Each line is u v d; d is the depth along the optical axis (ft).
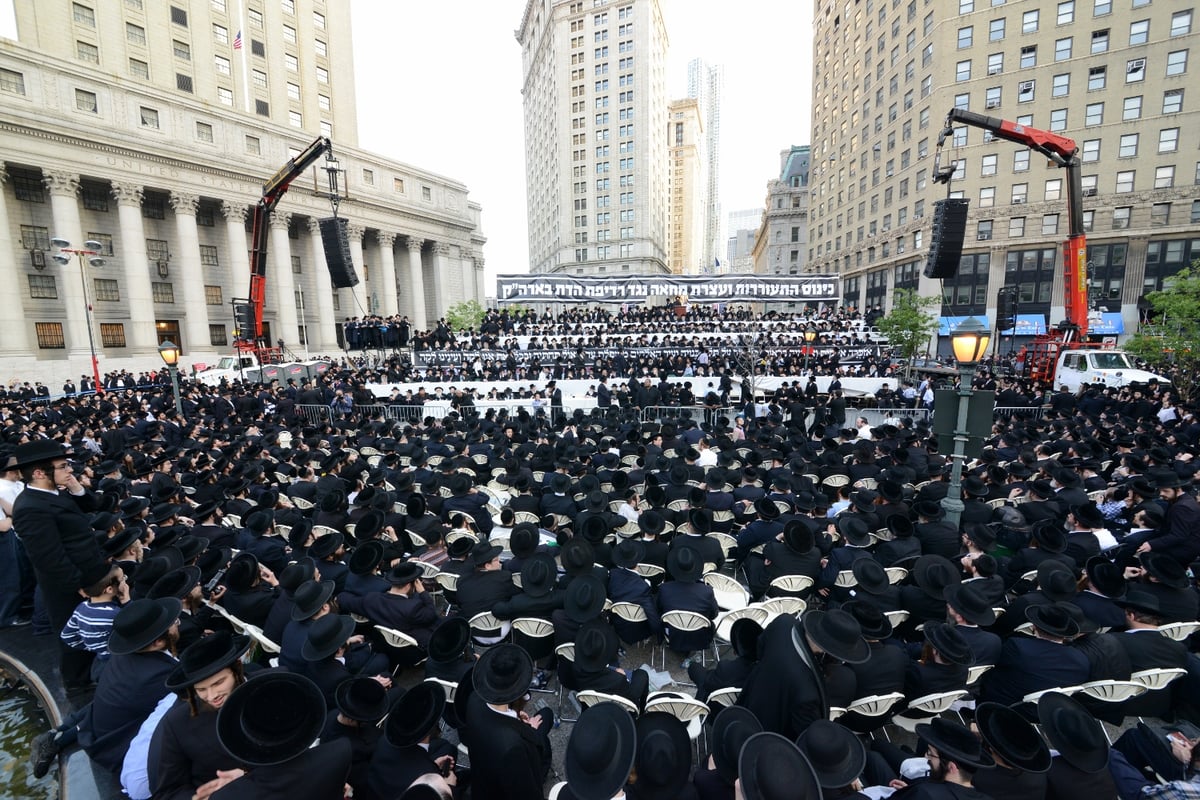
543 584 14.88
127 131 112.27
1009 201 135.23
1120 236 128.26
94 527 18.20
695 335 100.12
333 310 158.92
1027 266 136.67
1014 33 130.11
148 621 11.32
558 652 13.76
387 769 9.21
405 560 19.13
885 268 166.50
